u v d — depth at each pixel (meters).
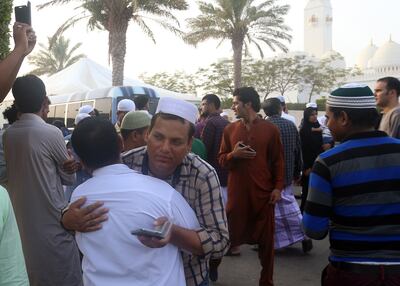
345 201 2.24
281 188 4.34
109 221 1.68
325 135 9.15
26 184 3.10
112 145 1.82
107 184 1.74
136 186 1.72
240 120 4.51
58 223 3.15
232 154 4.27
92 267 1.68
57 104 18.47
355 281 2.20
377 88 4.81
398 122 4.56
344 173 2.24
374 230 2.19
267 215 4.32
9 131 3.19
